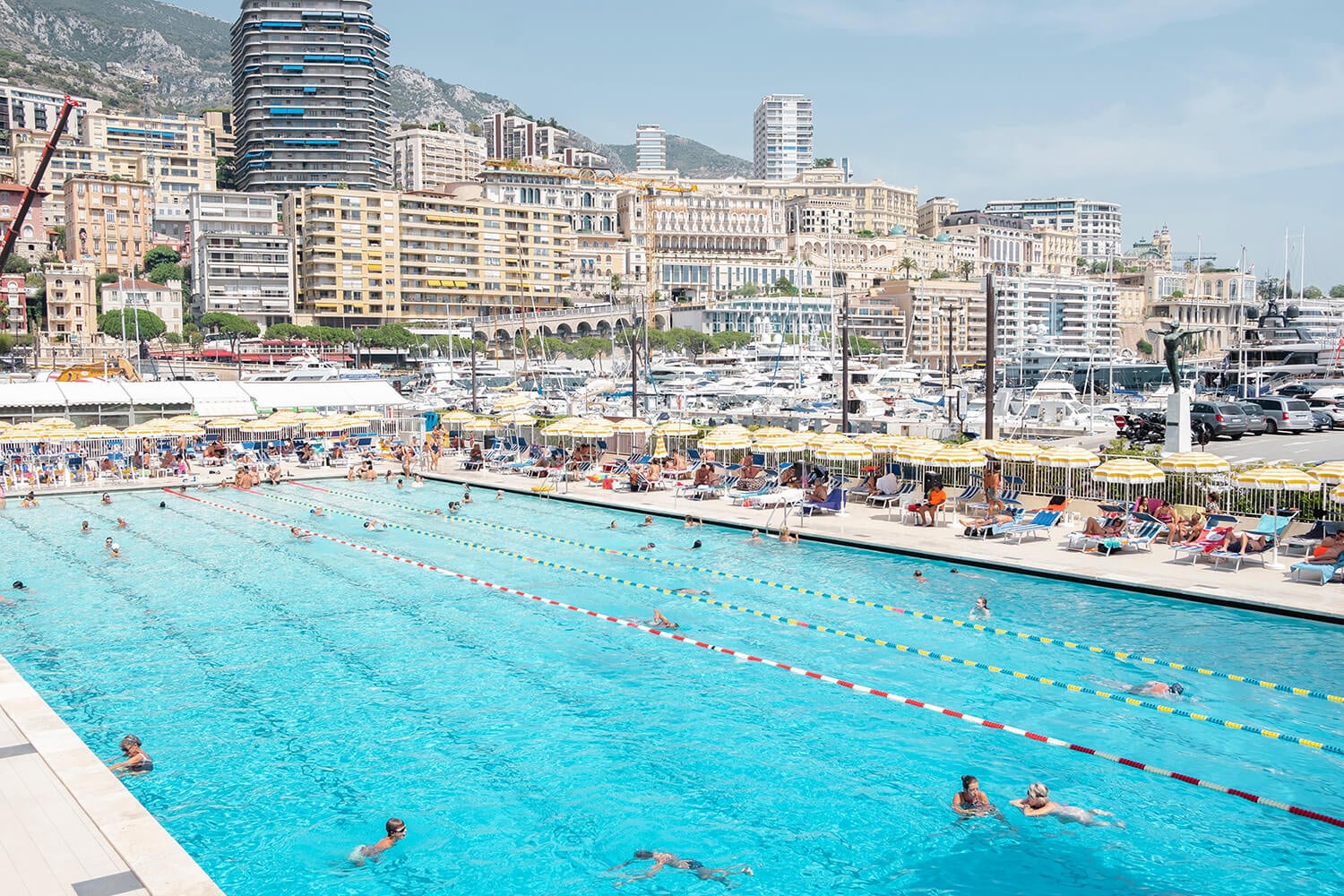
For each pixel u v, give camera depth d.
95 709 18.17
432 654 21.41
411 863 12.86
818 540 33.16
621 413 91.25
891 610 24.42
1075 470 35.09
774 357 151.50
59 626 23.64
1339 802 14.30
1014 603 24.78
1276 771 15.27
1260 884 12.29
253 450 59.38
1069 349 132.62
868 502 39.56
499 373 140.25
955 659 20.69
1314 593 23.92
